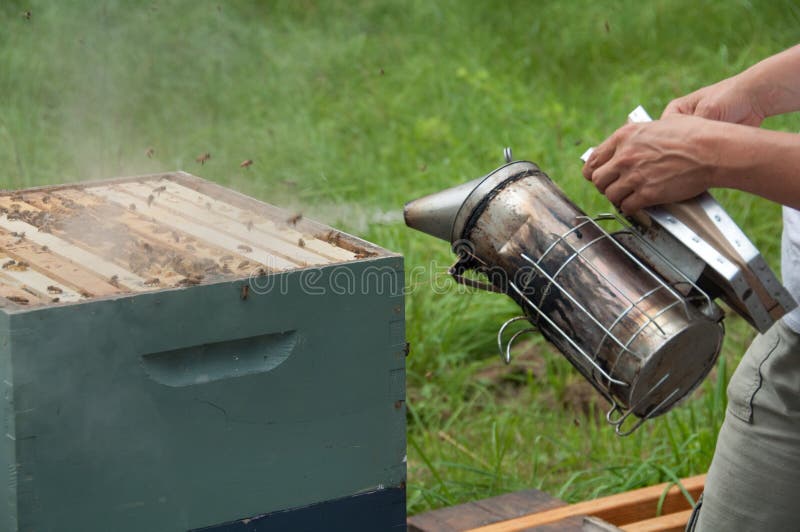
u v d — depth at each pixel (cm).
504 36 1551
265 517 388
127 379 353
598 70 1433
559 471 729
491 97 1298
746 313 384
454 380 831
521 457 742
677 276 382
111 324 346
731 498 442
